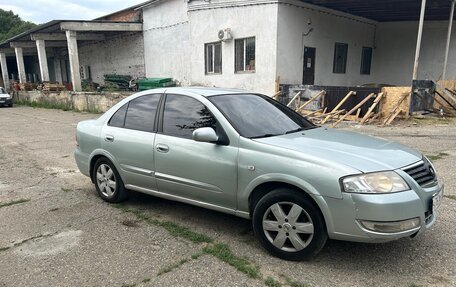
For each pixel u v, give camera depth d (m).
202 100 4.04
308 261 3.32
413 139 8.97
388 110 11.88
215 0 15.20
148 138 4.32
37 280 3.12
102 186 5.02
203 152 3.80
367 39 18.16
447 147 8.01
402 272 3.13
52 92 22.72
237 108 4.04
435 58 17.06
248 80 14.65
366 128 10.66
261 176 3.39
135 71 22.50
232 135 3.65
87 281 3.09
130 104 4.77
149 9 20.25
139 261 3.40
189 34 17.00
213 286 2.97
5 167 7.18
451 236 3.78
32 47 28.72
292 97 13.51
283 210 3.35
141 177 4.45
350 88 12.21
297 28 14.23
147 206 4.83
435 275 3.08
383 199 2.92
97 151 4.91
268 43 13.74
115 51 24.02
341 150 3.33
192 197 4.02
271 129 3.90
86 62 27.83
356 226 2.98
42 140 10.49
